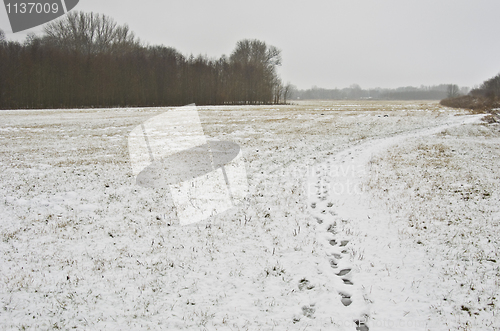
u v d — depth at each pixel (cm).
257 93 9038
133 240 1045
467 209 1191
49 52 6556
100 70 6688
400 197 1340
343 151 2305
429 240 994
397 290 792
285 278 855
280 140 2717
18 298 763
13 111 5153
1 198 1370
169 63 7800
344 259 941
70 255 954
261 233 1088
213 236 1068
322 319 711
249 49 10894
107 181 1606
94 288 806
